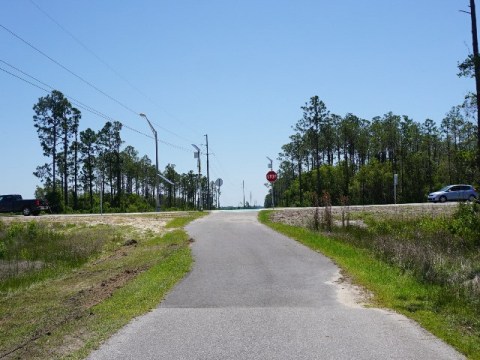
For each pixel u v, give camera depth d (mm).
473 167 20297
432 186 81000
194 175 126062
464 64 17391
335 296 10062
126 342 7023
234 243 19172
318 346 6727
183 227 26656
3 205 45062
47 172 71438
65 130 72062
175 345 6863
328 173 89000
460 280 11133
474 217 19562
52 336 7484
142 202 87812
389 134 83500
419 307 8969
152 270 13688
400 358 6227
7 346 7207
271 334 7336
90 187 80000
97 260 18125
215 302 9672
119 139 83562
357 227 23453
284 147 100375
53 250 19906
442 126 74938
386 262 14055
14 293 12297
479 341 6938
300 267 13680
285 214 33844
